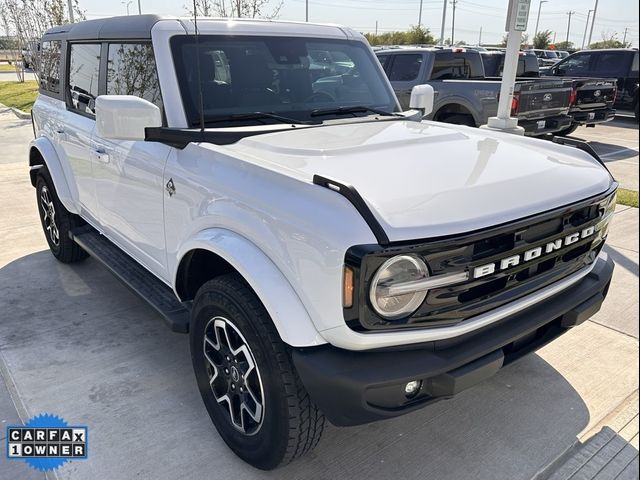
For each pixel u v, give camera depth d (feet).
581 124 36.55
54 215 16.11
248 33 11.21
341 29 13.01
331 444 9.32
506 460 8.96
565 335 12.76
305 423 7.75
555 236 7.83
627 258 17.28
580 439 9.45
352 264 6.44
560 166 9.07
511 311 7.63
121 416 9.89
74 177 14.19
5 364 11.41
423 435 9.53
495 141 10.30
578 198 8.22
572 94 33.30
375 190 7.29
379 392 6.82
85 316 13.51
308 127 10.28
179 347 12.17
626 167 31.17
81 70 13.60
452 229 6.74
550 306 8.38
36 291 14.87
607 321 13.39
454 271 6.79
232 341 8.54
